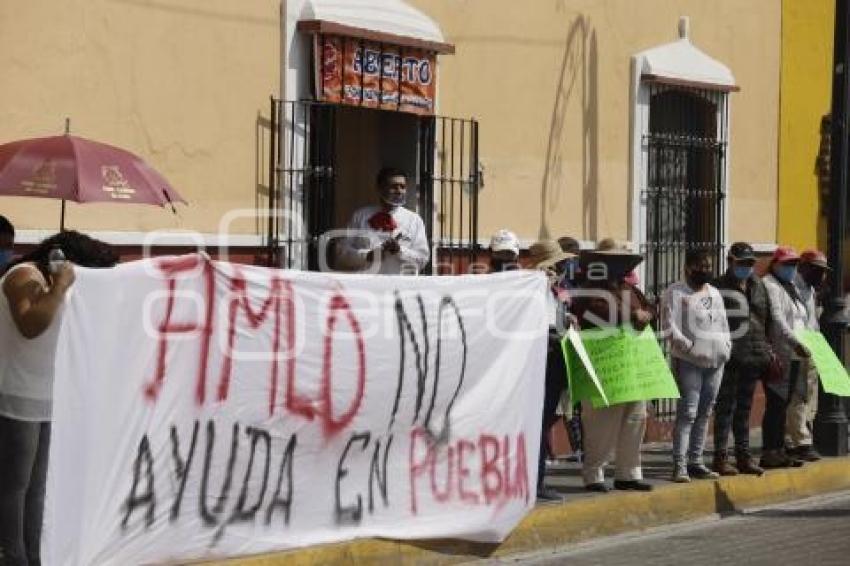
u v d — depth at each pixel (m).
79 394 7.56
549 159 14.05
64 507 7.51
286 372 8.69
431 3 12.80
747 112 16.42
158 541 8.05
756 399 16.30
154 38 10.70
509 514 10.12
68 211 10.08
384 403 9.28
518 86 13.70
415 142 12.80
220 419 8.34
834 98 14.01
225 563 8.30
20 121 9.84
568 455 13.57
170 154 10.81
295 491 8.79
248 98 11.37
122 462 7.84
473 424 9.91
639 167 15.01
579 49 14.34
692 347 11.96
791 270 13.14
